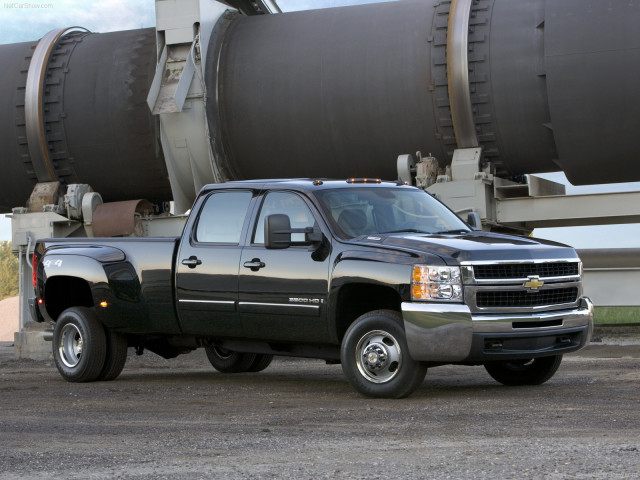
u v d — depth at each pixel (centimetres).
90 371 1198
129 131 2091
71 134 2138
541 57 1798
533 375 1024
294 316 980
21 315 2133
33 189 2209
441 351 873
